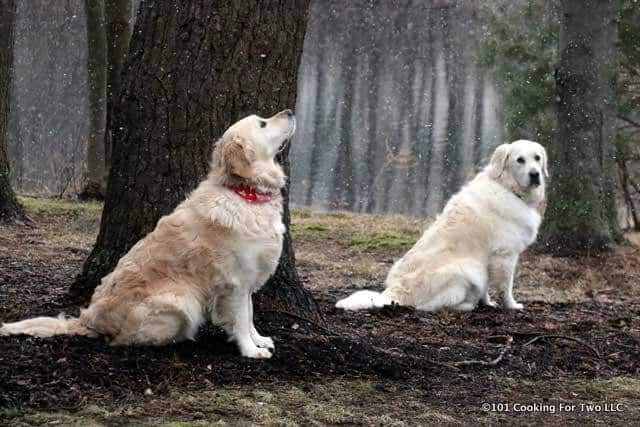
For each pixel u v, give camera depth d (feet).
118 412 15.20
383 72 157.79
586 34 46.24
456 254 29.17
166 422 14.92
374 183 150.10
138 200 21.75
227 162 18.01
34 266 31.50
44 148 119.85
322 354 19.29
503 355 21.68
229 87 21.15
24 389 15.66
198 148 21.30
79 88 124.16
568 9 46.70
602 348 23.58
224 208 17.87
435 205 145.38
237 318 18.37
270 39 21.26
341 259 42.80
